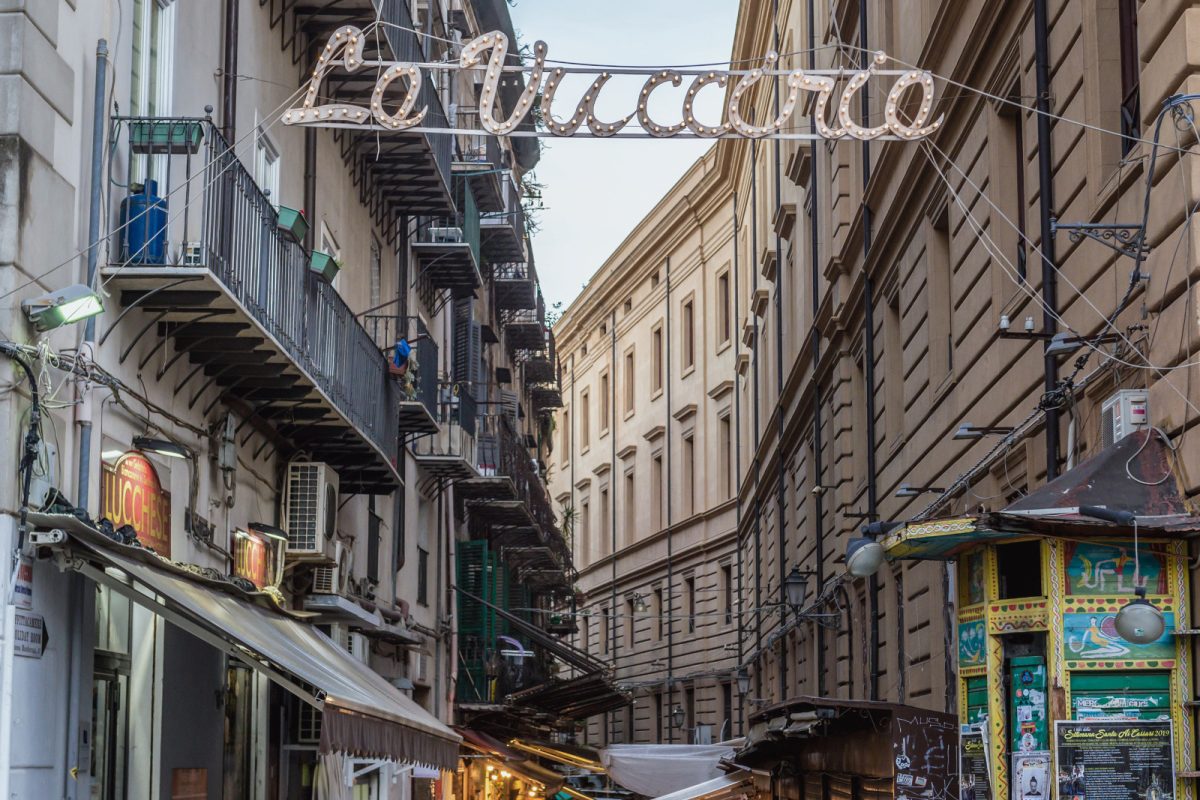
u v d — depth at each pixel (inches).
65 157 422.9
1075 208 479.2
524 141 1416.1
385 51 716.7
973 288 617.6
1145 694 378.6
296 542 650.8
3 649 370.9
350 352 657.6
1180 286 379.9
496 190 1172.5
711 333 1871.3
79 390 422.6
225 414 561.0
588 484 2377.0
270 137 634.8
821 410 1099.9
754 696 1590.8
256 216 522.9
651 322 2111.2
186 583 433.4
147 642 500.4
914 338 749.9
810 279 1184.2
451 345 1146.7
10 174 392.2
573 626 1884.8
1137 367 403.2
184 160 496.7
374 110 429.1
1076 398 462.3
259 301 522.3
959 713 423.8
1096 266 453.7
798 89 436.8
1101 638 381.1
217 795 572.4
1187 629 375.6
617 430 2241.6
